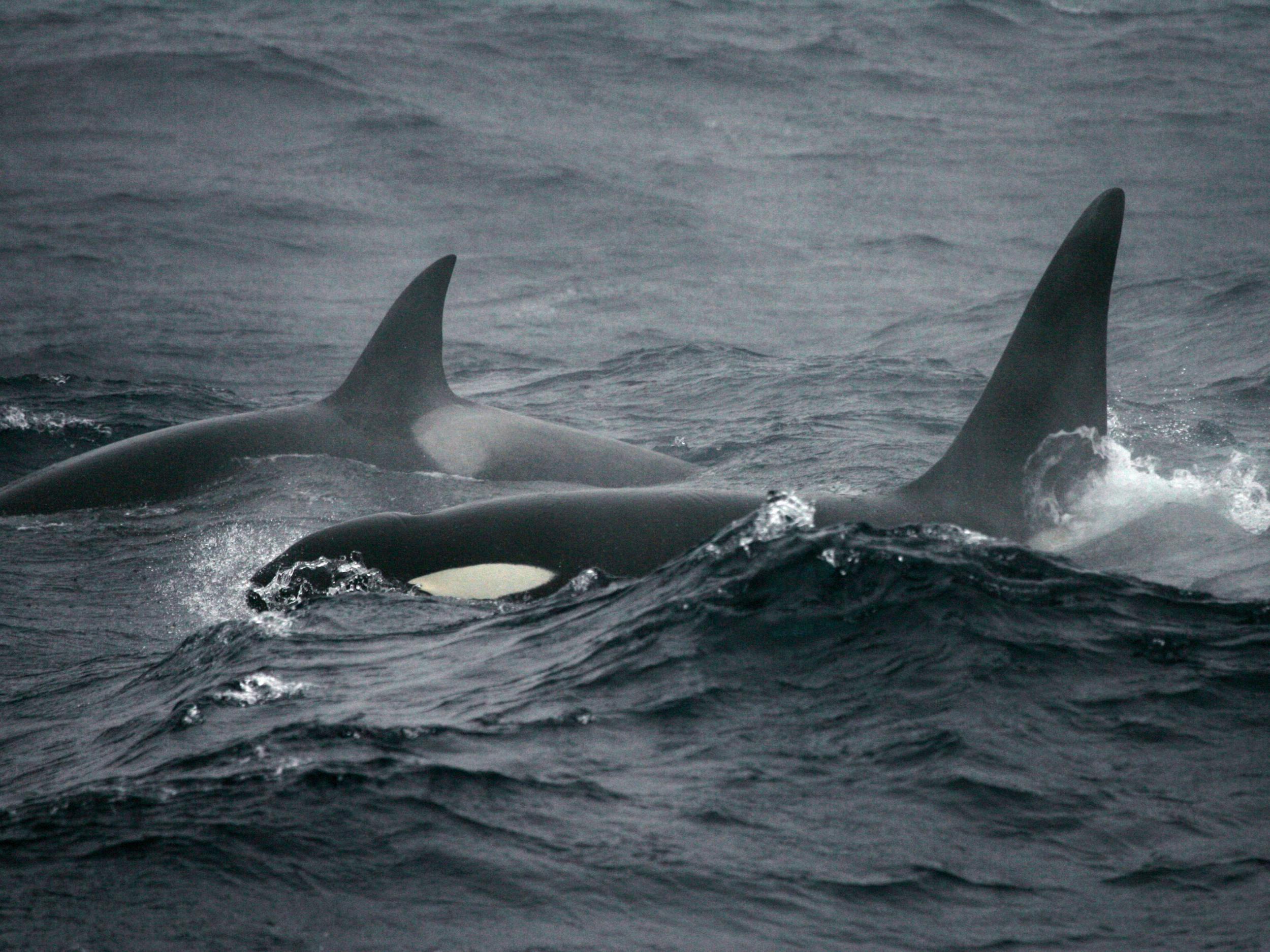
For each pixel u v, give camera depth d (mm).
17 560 44656
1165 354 75312
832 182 150500
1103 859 19391
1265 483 48625
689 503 37781
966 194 145125
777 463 55531
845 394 69500
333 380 85062
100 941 17031
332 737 23406
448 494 51125
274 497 49812
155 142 153750
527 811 20344
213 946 16875
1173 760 22219
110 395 72188
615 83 194125
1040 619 26938
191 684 29578
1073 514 36875
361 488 50844
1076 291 36625
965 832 19922
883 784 21234
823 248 125625
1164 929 17750
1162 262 111938
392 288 110750
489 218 133375
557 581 35500
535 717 23875
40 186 136375
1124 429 57375
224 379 84438
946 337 91500
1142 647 26219
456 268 117688
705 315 103438
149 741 25328
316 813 20312
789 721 23328
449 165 149250
